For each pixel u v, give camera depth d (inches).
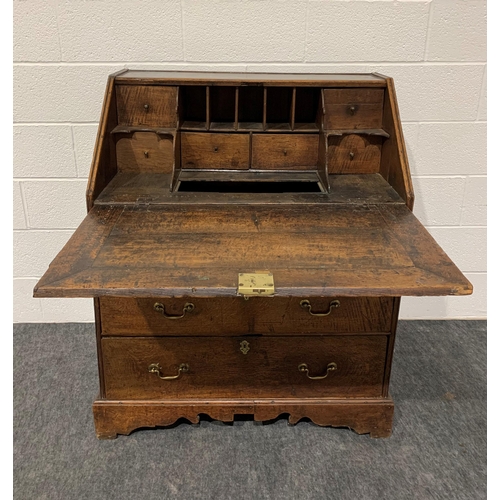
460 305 99.0
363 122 75.0
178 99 72.7
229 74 79.7
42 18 79.4
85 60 82.1
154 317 63.9
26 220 90.7
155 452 68.2
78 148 87.0
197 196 69.4
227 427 72.7
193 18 80.7
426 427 72.9
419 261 55.1
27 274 94.0
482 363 86.7
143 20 80.5
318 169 76.4
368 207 67.1
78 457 67.2
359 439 70.9
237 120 73.7
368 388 69.3
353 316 64.9
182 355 66.4
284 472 65.4
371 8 80.7
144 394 68.7
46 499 61.1
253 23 81.4
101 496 61.7
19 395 77.8
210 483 63.7
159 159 75.6
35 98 83.6
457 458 67.7
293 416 70.0
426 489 63.1
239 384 68.6
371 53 83.6
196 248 56.6
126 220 62.4
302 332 65.6
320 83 72.5
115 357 66.3
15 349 88.7
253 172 76.5
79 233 59.1
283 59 83.7
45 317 96.8
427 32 82.1
